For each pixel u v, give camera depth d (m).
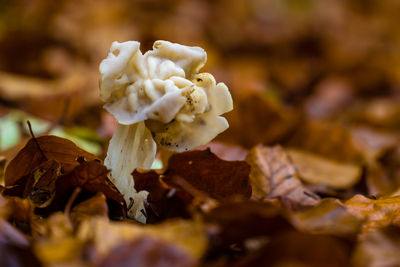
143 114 0.37
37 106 0.70
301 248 0.33
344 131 0.65
